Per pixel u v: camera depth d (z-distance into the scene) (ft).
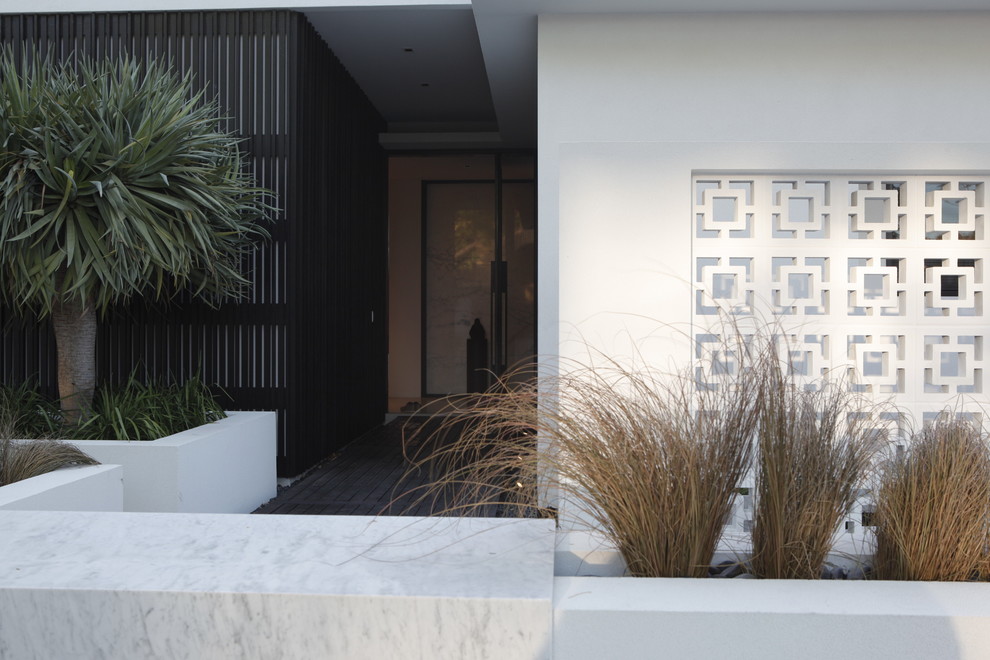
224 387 17.95
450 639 4.87
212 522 6.64
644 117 14.44
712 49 14.42
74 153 13.33
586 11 14.39
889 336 11.57
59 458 11.90
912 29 14.24
